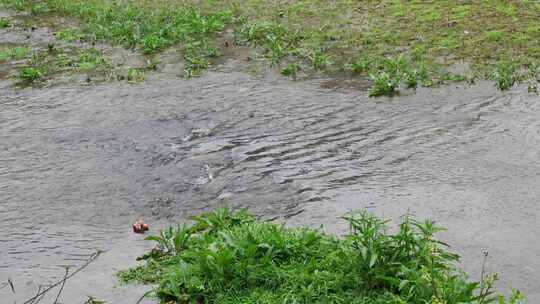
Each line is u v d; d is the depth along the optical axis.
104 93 9.81
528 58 10.00
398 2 13.17
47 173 7.36
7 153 7.90
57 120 8.87
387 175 6.96
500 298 4.52
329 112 8.72
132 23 12.82
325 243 5.33
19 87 10.30
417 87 9.39
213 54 11.26
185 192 6.82
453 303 4.54
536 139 7.64
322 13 12.93
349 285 4.91
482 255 5.50
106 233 6.10
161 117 8.81
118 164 7.51
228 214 5.96
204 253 5.11
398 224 5.94
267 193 6.70
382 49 10.84
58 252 5.79
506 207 6.25
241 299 4.88
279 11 13.20
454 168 7.05
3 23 13.76
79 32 12.98
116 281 5.30
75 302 5.06
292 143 7.85
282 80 10.02
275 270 5.03
